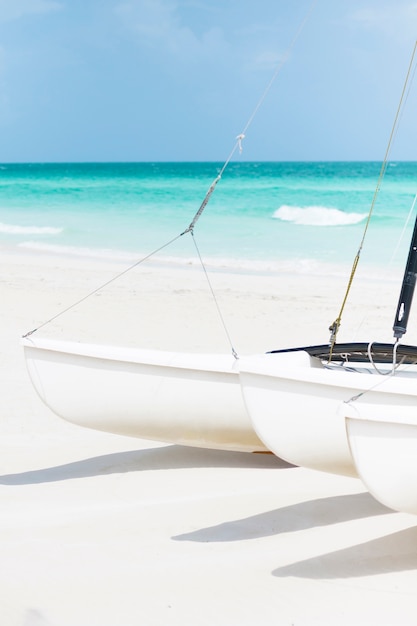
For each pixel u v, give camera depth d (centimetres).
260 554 416
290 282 1522
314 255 1825
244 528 453
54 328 1059
